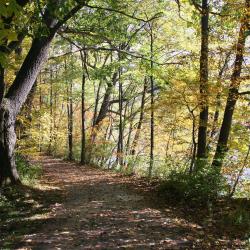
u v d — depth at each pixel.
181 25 21.83
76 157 37.75
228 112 14.54
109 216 10.78
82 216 10.78
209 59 14.43
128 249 7.95
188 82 14.74
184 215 11.06
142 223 10.01
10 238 8.54
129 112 35.97
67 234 8.98
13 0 4.04
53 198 13.22
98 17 16.12
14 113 13.43
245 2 12.39
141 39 23.89
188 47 21.67
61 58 27.06
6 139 13.31
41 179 17.69
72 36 17.73
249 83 16.58
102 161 30.20
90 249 7.92
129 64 22.67
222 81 13.79
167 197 13.24
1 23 4.12
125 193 14.70
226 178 13.28
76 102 41.31
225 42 14.84
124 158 25.36
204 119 14.83
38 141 21.39
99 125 32.09
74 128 42.28
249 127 17.08
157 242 8.41
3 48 8.66
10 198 12.18
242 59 13.48
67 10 9.78
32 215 10.67
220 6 13.76
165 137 27.50
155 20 22.12
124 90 33.69
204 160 13.62
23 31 9.28
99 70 21.53
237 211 10.56
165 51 23.84
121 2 16.97
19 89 13.45
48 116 21.59
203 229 9.55
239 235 9.03
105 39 15.52
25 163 17.52
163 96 17.47
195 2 11.96
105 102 32.88
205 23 14.14
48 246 8.08
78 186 16.77
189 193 12.44
